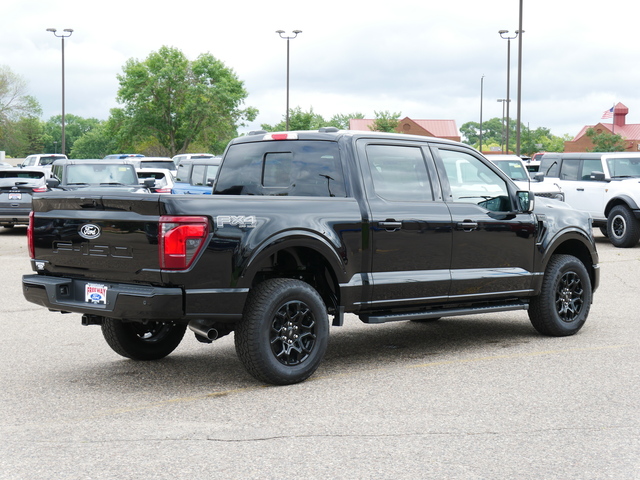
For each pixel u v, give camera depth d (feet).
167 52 251.60
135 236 18.30
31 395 19.07
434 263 22.76
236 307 18.74
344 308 20.99
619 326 28.35
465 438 15.65
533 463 14.23
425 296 22.59
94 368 22.02
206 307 18.31
